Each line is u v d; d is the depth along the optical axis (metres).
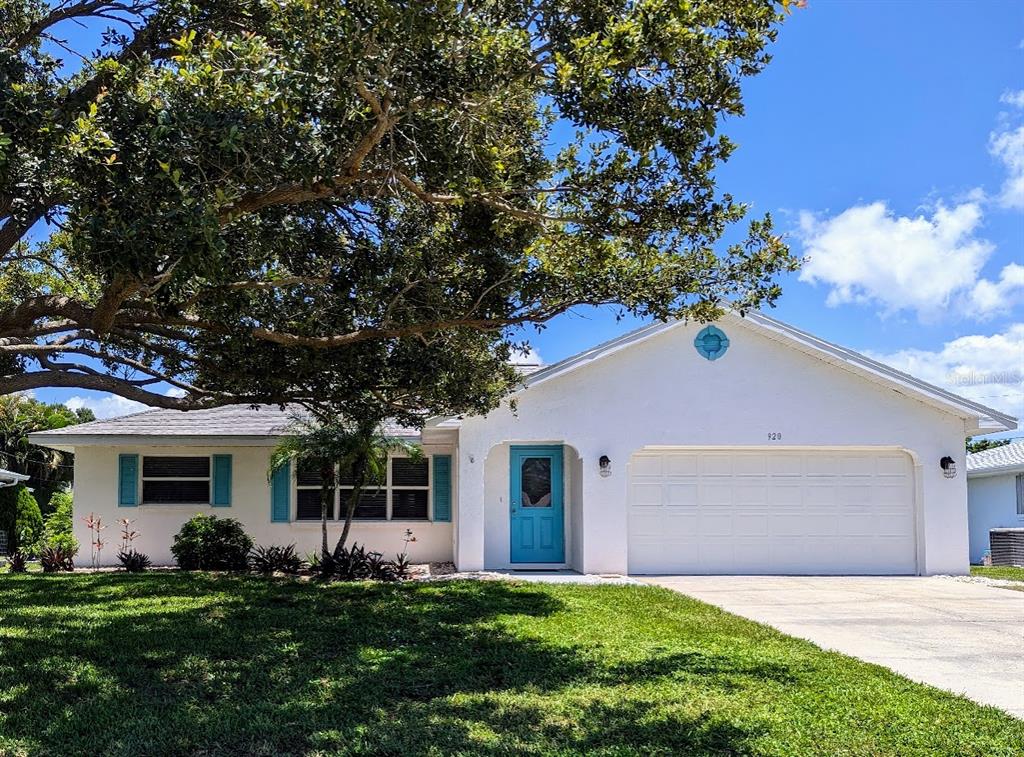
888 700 7.00
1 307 9.77
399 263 9.62
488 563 16.08
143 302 7.91
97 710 6.54
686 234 8.02
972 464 26.42
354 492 14.96
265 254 8.99
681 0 5.75
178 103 5.93
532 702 6.89
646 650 8.80
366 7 5.48
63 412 31.53
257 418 17.53
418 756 5.63
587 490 15.31
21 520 25.48
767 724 6.32
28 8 9.16
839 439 15.65
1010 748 5.86
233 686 7.31
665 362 15.60
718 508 15.98
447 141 6.87
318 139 6.29
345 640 9.15
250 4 8.05
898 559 15.95
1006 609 11.95
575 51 5.89
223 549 15.76
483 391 11.58
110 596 12.05
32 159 5.73
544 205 8.45
